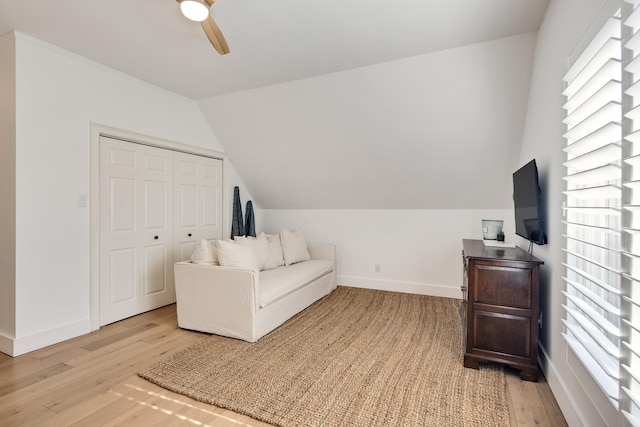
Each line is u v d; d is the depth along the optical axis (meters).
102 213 2.99
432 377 2.09
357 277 4.53
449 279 4.02
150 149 3.44
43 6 2.06
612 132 1.24
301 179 4.41
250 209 4.95
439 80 2.80
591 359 1.41
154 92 3.43
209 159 4.21
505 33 2.35
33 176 2.48
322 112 3.43
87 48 2.62
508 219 3.74
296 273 3.45
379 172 3.88
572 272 1.67
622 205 1.10
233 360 2.31
